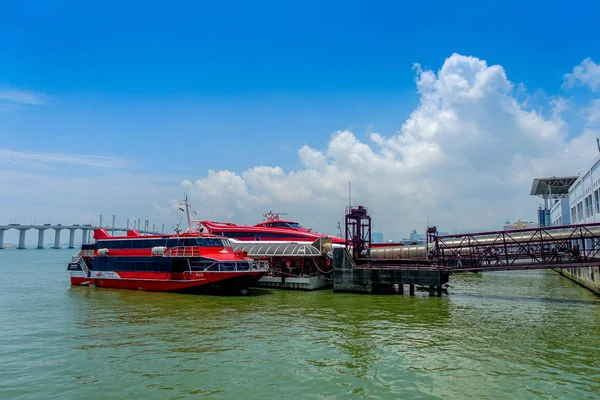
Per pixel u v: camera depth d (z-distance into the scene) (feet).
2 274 247.29
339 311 105.50
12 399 48.57
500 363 60.75
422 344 71.36
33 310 107.45
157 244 150.30
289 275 162.09
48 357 64.44
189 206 176.65
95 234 174.09
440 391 50.44
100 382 53.72
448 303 121.08
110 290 152.56
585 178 176.55
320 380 54.24
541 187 346.95
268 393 50.01
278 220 212.43
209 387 51.93
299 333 79.87
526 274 281.33
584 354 65.26
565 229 138.92
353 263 147.23
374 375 55.98
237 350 67.92
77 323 90.12
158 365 60.34
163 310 107.04
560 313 102.89
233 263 136.15
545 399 47.93
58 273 256.93
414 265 147.23
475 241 143.54
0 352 67.31
